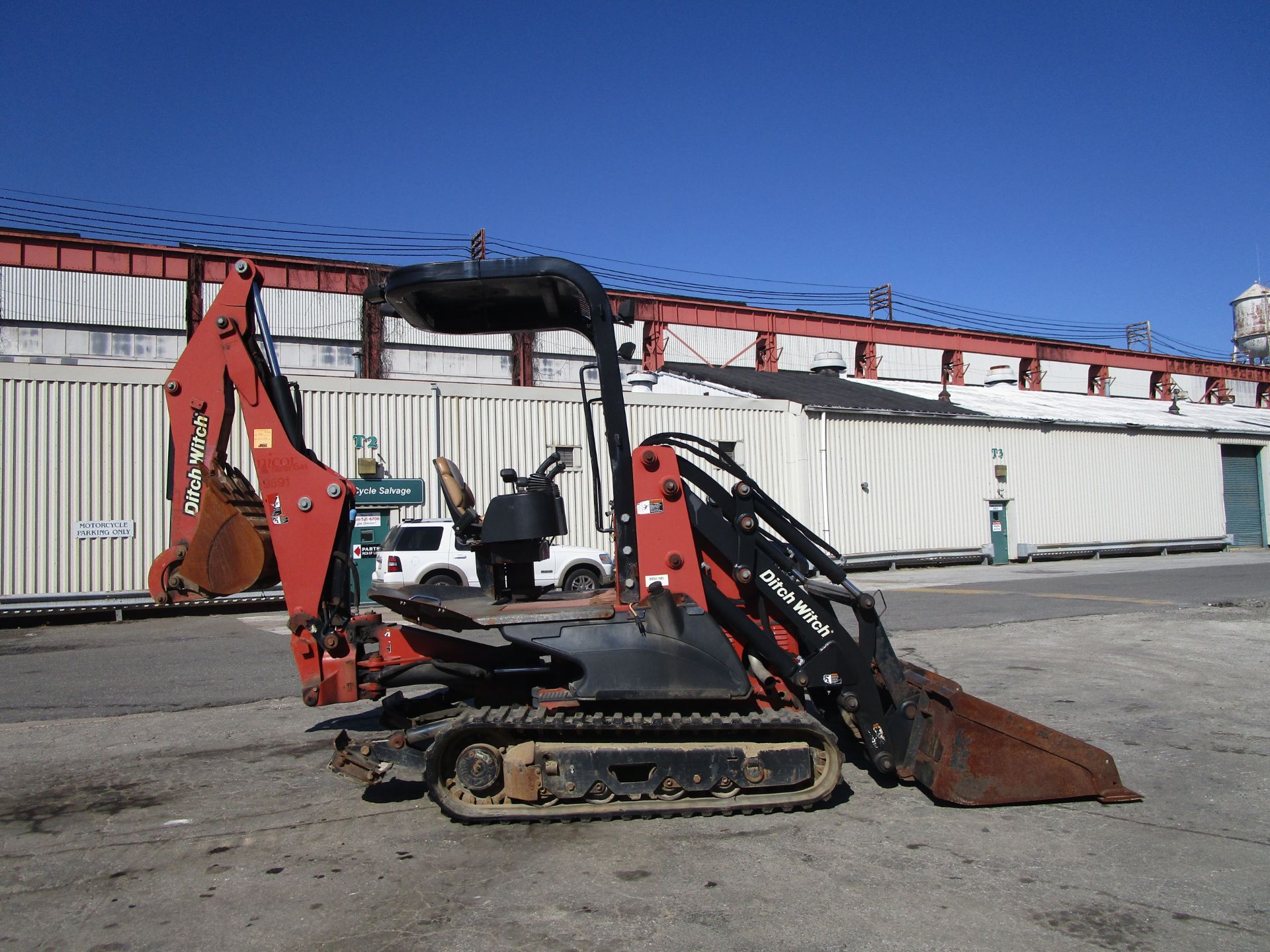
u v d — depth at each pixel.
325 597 4.81
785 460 21.88
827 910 3.50
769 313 36.62
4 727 6.66
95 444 14.99
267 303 29.98
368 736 4.95
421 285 4.65
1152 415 32.31
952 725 4.66
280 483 4.81
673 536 4.69
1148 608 12.76
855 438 22.89
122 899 3.70
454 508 4.97
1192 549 28.78
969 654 9.26
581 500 18.97
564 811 4.36
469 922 3.43
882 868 3.90
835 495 22.36
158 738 6.30
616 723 4.31
